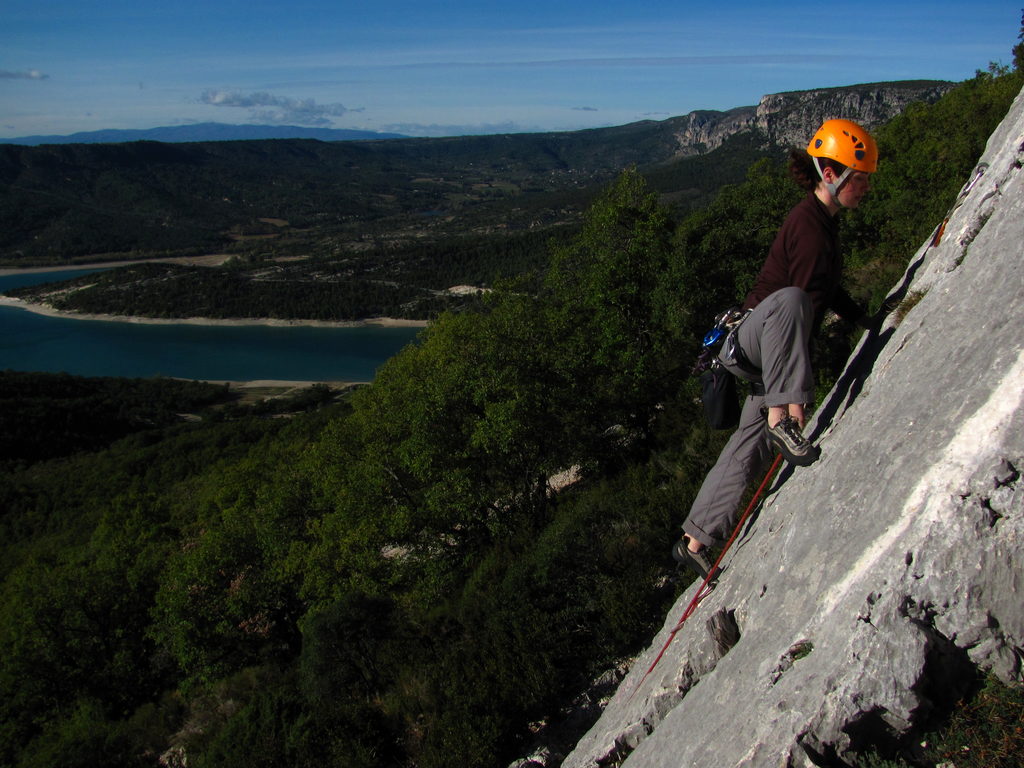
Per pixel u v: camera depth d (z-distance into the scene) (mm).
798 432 3244
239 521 24656
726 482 3744
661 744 3328
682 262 19859
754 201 22125
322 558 19891
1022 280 2557
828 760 2342
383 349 159750
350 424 22328
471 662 10008
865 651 2316
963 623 2219
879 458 2773
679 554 4066
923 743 2260
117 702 23688
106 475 73000
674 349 20531
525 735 8797
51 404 99188
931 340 2967
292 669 16031
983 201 3438
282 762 9820
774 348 3182
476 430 18469
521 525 17984
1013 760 2068
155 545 30391
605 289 21156
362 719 9984
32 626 24875
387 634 11844
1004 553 2170
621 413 20406
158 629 23234
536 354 20531
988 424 2320
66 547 49031
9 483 76188
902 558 2359
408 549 20516
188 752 14211
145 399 114375
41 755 15164
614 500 11781
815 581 2771
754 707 2658
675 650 3934
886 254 16984
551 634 9648
